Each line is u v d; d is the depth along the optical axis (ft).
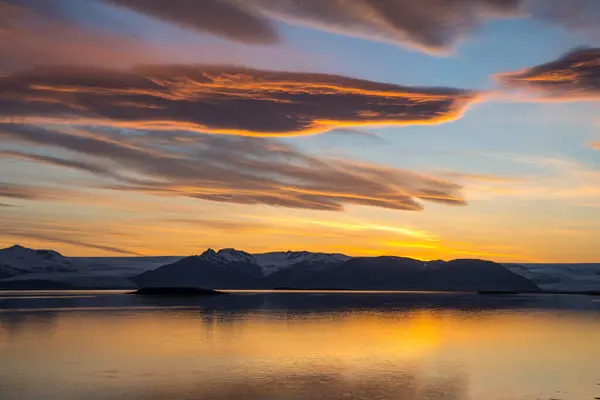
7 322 262.47
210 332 219.00
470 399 109.19
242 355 160.15
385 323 263.90
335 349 172.76
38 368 139.74
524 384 122.31
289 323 261.24
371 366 143.54
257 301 509.76
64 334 210.59
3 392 113.91
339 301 520.01
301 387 118.62
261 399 108.88
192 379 126.11
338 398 109.91
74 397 109.70
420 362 150.00
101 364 145.28
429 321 278.26
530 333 221.25
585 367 142.92
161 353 163.84
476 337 206.39
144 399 108.27
